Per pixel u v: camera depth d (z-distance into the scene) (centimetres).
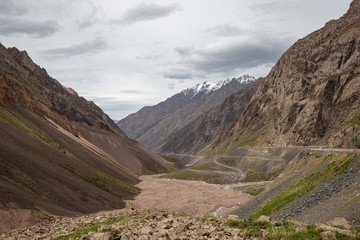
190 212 9194
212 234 2334
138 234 2505
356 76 14888
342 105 14425
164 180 19612
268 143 18462
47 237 3200
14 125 10788
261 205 6291
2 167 6341
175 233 2470
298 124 15675
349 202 3419
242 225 2544
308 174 5741
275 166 14575
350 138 5994
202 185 15750
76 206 7000
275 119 19800
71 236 2919
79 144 16400
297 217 4231
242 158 19225
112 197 9731
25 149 8500
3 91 13625
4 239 3397
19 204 5222
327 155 5872
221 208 9588
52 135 14088
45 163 8362
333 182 4538
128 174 18550
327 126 14388
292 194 5259
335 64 18462
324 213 3653
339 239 1794
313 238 1852
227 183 15338
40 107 19125
